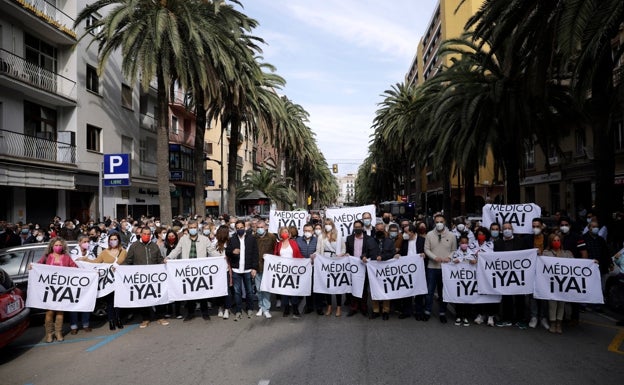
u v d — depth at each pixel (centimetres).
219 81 1859
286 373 531
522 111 1575
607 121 1232
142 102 3022
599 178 1252
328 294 886
